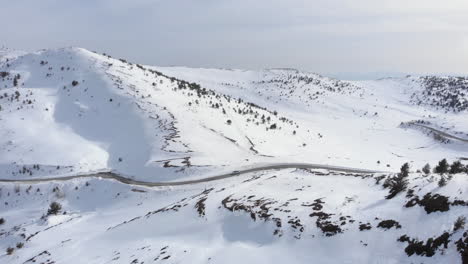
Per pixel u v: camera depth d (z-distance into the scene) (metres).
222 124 136.38
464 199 24.48
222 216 37.38
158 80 175.75
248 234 31.61
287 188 44.06
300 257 25.20
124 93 143.12
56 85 158.25
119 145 112.69
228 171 86.38
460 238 20.58
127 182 85.56
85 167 97.44
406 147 177.25
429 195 26.95
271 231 30.33
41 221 67.81
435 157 144.62
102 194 81.88
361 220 27.50
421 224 24.02
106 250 39.22
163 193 75.81
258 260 25.78
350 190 37.69
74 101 141.12
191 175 85.69
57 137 115.25
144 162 97.56
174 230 38.47
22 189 86.12
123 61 198.38
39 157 100.81
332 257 24.28
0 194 85.69
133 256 33.16
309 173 53.56
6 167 97.38
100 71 164.38
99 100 140.62
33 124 122.06
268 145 127.88
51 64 181.88
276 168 88.25
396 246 23.09
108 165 100.69
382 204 29.86
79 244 45.38
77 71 168.25
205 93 184.88
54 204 74.88
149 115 127.00
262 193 41.88
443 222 22.95
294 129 170.75
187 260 28.20
